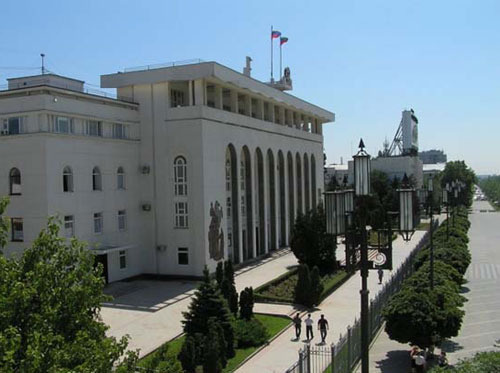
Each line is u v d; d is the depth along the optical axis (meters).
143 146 45.09
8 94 37.09
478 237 84.75
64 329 11.82
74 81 45.12
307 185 69.31
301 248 45.91
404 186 15.70
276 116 62.03
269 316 33.16
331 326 30.92
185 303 35.97
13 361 9.82
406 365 24.05
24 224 36.31
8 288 11.34
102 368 10.95
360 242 14.73
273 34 65.12
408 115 131.25
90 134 40.16
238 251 50.09
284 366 24.08
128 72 44.72
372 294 39.19
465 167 153.62
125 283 41.84
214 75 42.50
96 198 40.09
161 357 14.31
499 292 41.31
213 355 21.78
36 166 35.81
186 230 43.78
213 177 44.81
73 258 12.88
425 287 27.00
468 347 27.23
